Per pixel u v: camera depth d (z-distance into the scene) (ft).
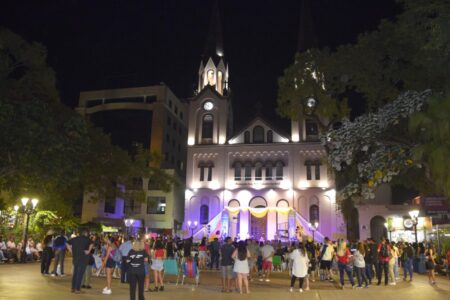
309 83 89.92
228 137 193.36
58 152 64.95
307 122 183.32
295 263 54.08
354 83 80.02
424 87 65.36
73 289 46.68
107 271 47.47
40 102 64.69
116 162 108.37
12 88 70.64
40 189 80.48
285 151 180.65
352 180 57.31
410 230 124.88
